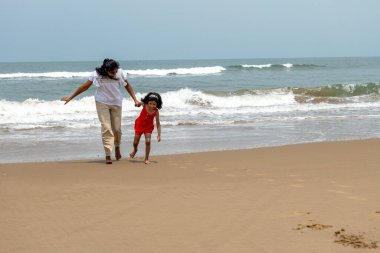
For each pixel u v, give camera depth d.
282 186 5.68
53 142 10.52
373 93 24.17
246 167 7.08
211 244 3.76
